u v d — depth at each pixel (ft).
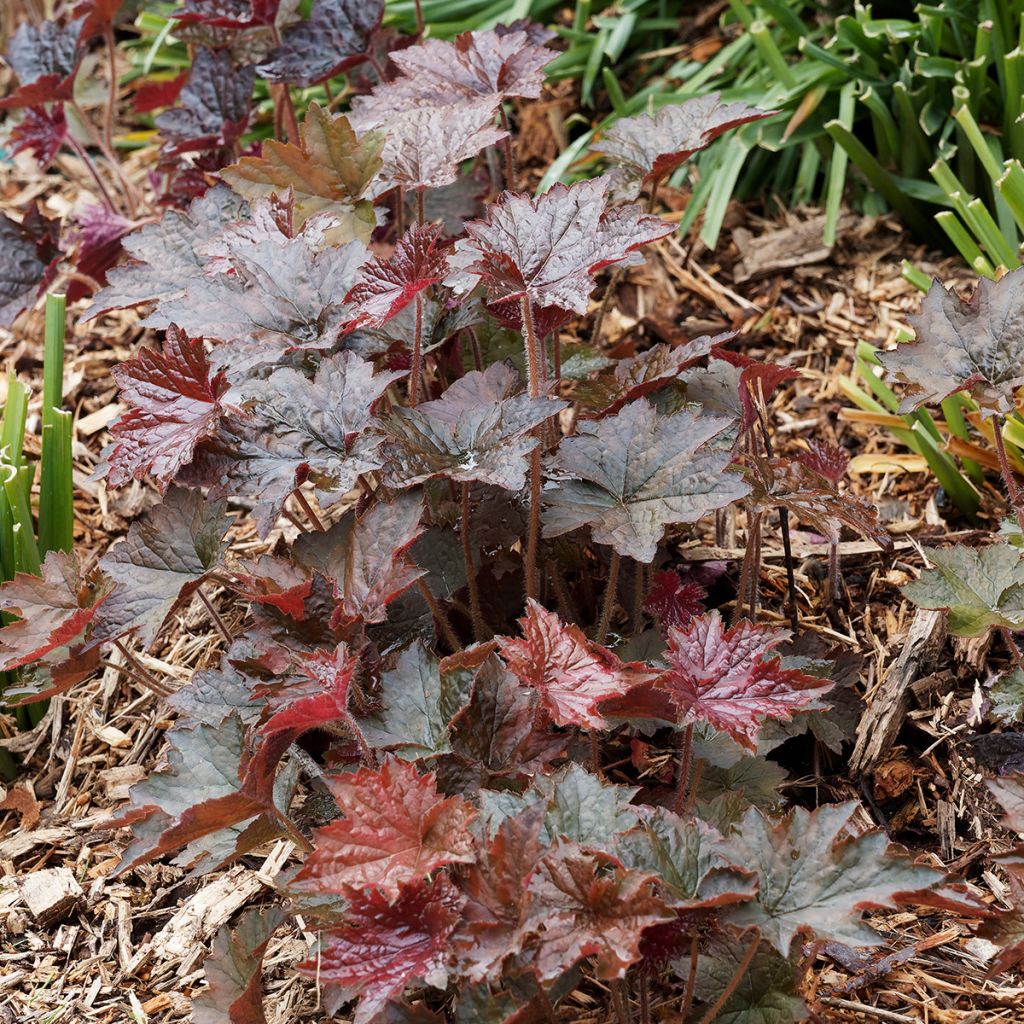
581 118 5.00
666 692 3.14
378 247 4.31
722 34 5.07
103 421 4.40
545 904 2.92
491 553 3.67
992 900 3.37
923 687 3.66
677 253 4.61
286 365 3.49
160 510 3.40
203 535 3.39
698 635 3.15
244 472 3.35
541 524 3.45
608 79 4.75
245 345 3.37
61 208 5.28
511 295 3.29
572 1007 3.25
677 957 3.01
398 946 2.94
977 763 3.54
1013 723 3.57
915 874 2.91
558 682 3.09
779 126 4.59
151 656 3.90
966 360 3.42
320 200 3.68
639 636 3.51
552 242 3.32
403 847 2.98
